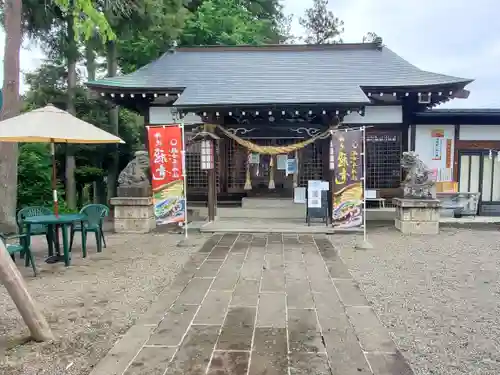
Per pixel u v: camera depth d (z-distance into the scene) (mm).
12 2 9945
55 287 5520
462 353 3576
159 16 13422
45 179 12883
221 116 11047
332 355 3521
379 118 12203
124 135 17406
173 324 4219
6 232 9977
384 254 7422
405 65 12992
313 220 10828
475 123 12375
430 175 9891
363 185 8445
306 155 12656
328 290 5332
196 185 12891
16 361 3455
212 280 5797
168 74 12836
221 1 19219
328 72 12609
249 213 11672
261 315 4449
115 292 5293
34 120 6172
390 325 4184
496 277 5957
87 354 3584
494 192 12648
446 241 8641
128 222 9914
